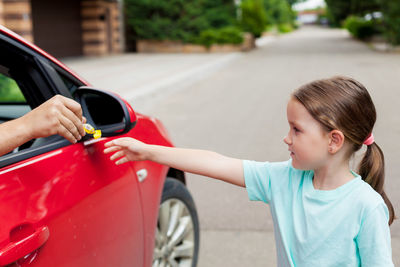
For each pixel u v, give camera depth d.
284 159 5.32
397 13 24.92
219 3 27.56
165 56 23.78
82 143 1.58
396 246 3.09
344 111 1.20
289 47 31.19
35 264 1.23
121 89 10.89
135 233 1.85
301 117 1.24
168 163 1.54
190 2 26.64
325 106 1.20
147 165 2.05
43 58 1.64
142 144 1.55
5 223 1.16
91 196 1.52
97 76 13.97
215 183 4.52
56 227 1.33
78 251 1.42
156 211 2.12
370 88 10.98
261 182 1.46
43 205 1.29
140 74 14.60
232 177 1.49
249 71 16.22
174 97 10.48
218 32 26.62
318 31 75.00
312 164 1.27
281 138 6.38
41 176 1.33
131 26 27.89
